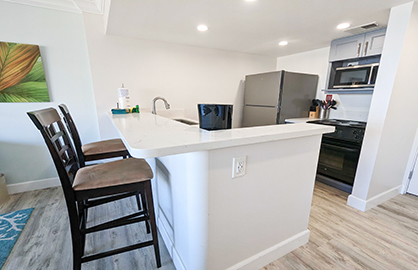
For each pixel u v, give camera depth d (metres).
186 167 0.99
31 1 2.03
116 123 1.32
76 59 2.34
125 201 2.18
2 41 1.99
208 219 1.00
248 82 3.32
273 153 1.17
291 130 1.13
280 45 2.84
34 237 1.59
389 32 1.69
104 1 1.87
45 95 2.25
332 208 2.05
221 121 1.06
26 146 2.30
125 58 2.47
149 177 1.14
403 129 2.02
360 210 2.01
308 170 1.39
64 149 1.14
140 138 0.85
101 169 1.17
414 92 1.94
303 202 1.44
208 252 1.05
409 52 1.70
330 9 1.65
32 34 2.10
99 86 2.39
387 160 2.02
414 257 1.41
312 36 2.40
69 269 1.30
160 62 2.69
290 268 1.31
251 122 3.34
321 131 1.24
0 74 2.03
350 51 2.40
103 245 1.52
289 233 1.43
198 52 2.96
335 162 2.46
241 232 1.16
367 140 1.92
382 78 1.77
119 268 1.32
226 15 1.76
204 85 3.10
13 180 2.30
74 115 2.45
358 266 1.33
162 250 1.48
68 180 0.99
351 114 2.76
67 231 1.67
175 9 1.64
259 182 1.15
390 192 2.21
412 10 1.56
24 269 1.30
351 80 2.47
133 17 1.80
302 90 3.00
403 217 1.89
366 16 1.78
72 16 2.24
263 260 1.31
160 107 2.80
